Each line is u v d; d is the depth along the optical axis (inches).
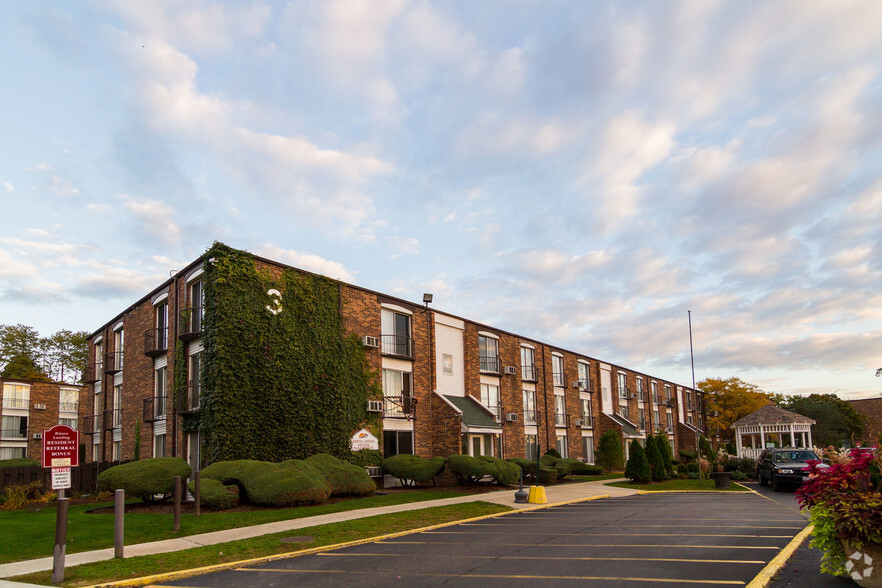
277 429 856.9
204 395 825.5
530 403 1488.7
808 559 384.5
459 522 613.0
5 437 1716.3
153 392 1008.2
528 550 445.7
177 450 897.5
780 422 1637.6
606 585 329.1
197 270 898.7
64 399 1875.0
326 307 965.8
